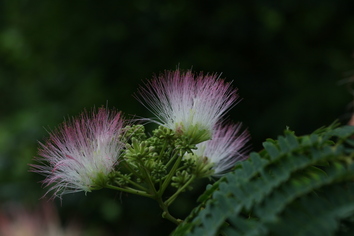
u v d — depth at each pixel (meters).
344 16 9.49
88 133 1.94
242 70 9.50
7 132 9.97
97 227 8.75
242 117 9.13
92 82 9.97
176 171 2.02
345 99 8.62
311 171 1.53
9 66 13.30
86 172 1.92
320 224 1.28
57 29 10.69
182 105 1.95
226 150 2.12
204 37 9.64
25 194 9.12
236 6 9.41
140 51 9.84
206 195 1.69
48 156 1.98
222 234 1.57
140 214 8.84
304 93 8.94
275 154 1.47
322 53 9.45
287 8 9.35
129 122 1.95
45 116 9.95
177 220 1.95
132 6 9.97
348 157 1.41
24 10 11.16
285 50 9.54
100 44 10.03
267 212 1.33
